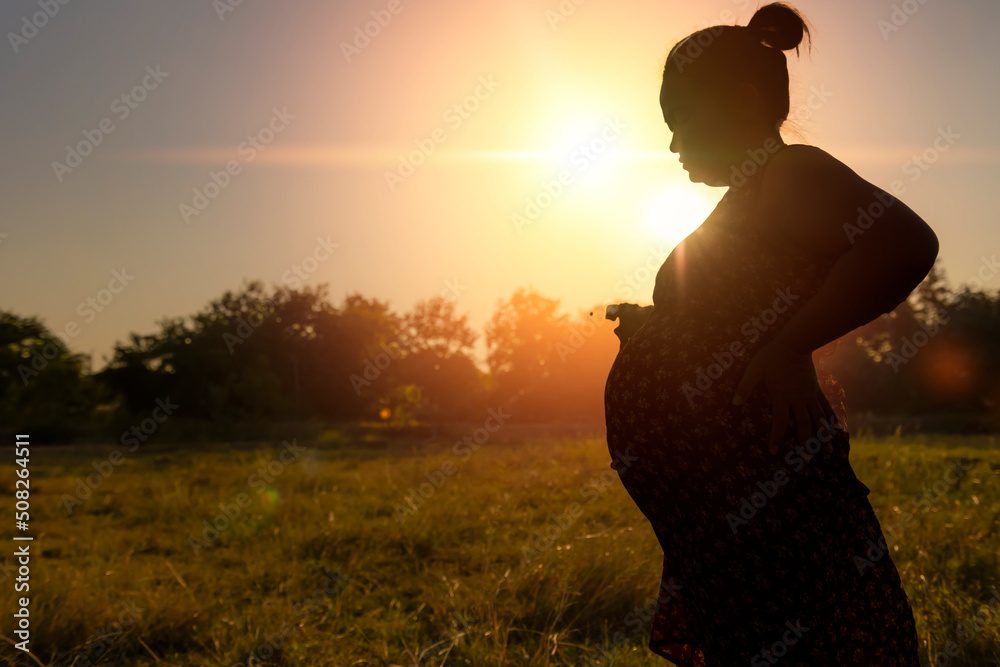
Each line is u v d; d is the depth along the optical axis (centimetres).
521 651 292
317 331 4531
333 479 1005
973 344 3766
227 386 3791
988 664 252
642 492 155
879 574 141
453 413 4384
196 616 369
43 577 431
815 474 133
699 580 143
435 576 442
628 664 270
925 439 1638
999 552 385
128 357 3759
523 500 725
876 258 122
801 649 134
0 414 3108
